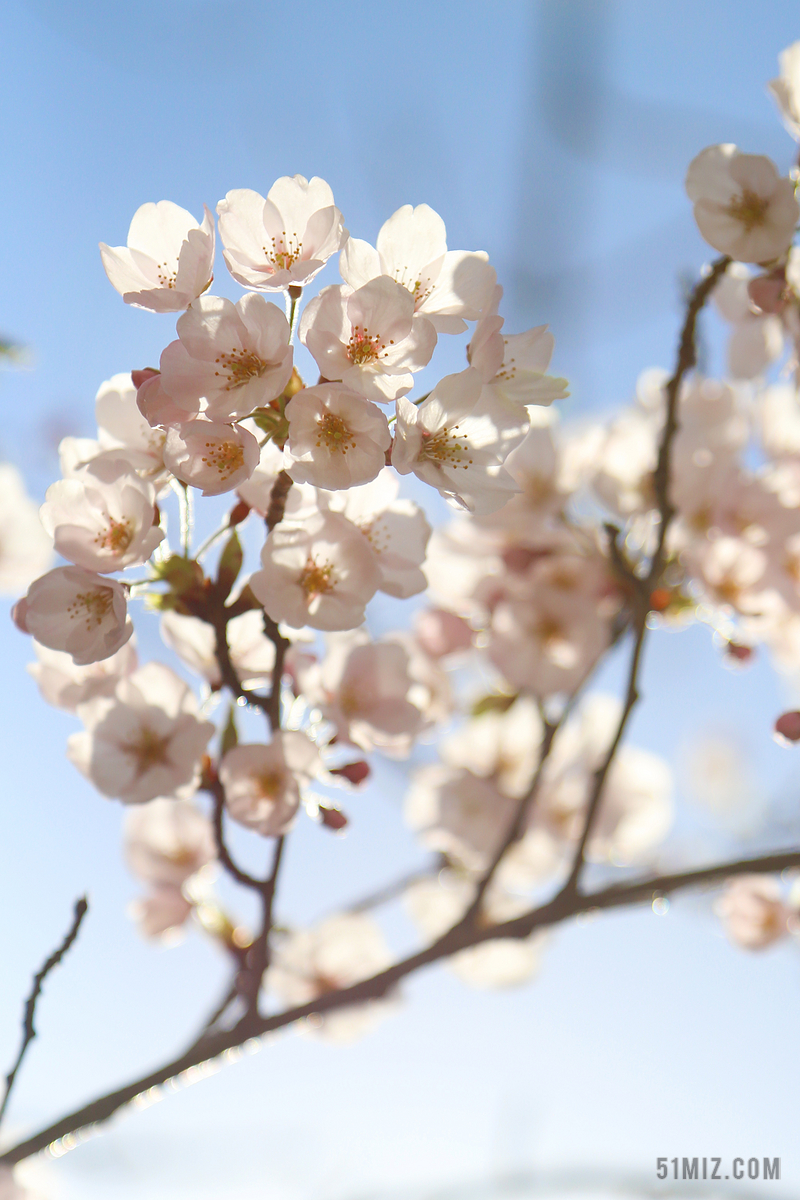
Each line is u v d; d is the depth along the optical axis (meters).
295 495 0.73
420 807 0.94
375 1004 0.91
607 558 0.89
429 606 0.92
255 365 0.70
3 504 0.92
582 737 0.96
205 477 0.70
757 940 0.92
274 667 0.74
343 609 0.73
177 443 0.71
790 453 0.89
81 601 0.72
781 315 0.80
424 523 0.76
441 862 0.94
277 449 0.73
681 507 0.88
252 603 0.73
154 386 0.70
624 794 0.96
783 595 0.86
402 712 0.79
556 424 0.91
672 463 0.89
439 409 0.70
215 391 0.70
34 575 0.92
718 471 0.88
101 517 0.72
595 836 0.95
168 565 0.73
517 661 0.90
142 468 0.75
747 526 0.86
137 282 0.73
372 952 0.91
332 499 0.75
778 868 0.79
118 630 0.71
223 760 0.75
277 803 0.75
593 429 0.91
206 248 0.72
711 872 0.80
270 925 0.76
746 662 0.88
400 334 0.70
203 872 0.83
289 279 0.71
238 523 0.73
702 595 0.88
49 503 0.72
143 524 0.72
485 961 0.97
